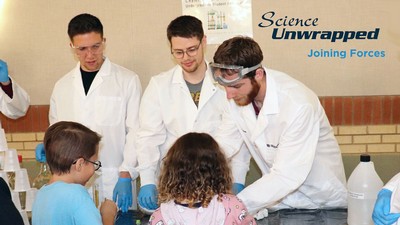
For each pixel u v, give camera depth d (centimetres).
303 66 341
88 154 201
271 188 227
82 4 345
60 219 187
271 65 343
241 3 338
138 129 293
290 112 233
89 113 302
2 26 350
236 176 267
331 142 262
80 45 283
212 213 179
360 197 227
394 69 338
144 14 344
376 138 344
